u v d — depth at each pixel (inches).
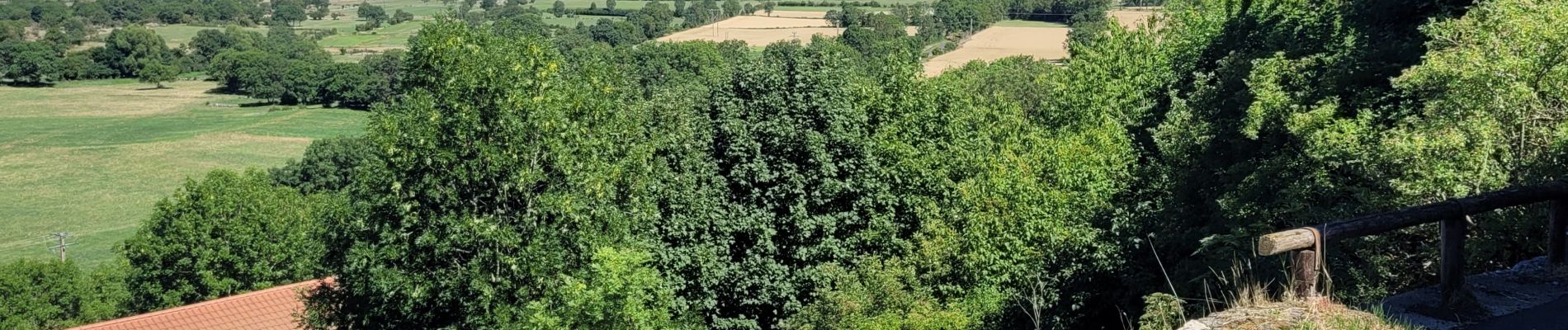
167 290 2385.6
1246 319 314.3
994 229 917.2
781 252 1071.6
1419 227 555.2
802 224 1023.6
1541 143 565.9
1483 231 520.1
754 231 1038.4
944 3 6107.3
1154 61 1501.0
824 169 1034.7
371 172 1088.8
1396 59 890.1
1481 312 317.4
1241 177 701.3
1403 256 574.9
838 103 1091.3
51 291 2603.3
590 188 1036.5
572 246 1055.6
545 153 1066.1
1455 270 325.1
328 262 1200.2
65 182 4603.8
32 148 5364.2
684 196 1033.5
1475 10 668.1
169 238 2348.7
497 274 1052.5
